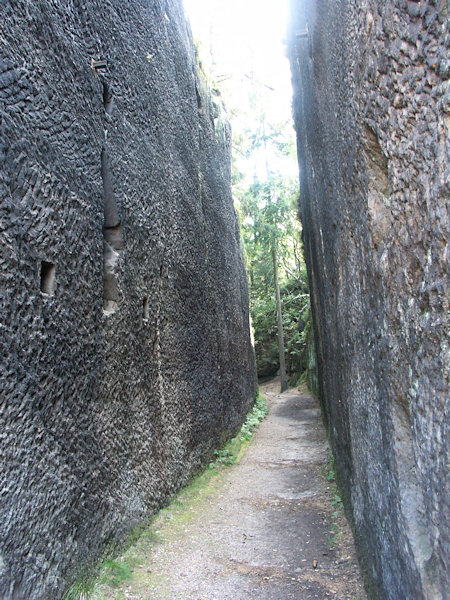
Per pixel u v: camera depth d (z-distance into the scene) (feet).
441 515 5.58
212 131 32.94
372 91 7.46
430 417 5.85
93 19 13.47
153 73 18.72
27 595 8.50
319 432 33.55
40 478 9.32
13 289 8.98
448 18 5.03
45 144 10.48
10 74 9.42
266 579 12.03
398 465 7.39
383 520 8.80
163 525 15.38
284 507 17.89
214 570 12.62
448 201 5.18
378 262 8.07
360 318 10.20
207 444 23.44
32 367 9.37
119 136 14.82
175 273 20.13
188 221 23.00
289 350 82.02
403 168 6.48
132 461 14.10
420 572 6.42
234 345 34.45
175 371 19.22
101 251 12.94
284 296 86.07
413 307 6.38
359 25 8.00
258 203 71.56
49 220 10.38
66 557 9.96
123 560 12.50
